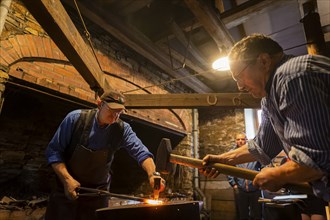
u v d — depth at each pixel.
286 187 1.04
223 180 4.89
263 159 1.44
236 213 4.57
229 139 5.20
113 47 3.56
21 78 2.40
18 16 2.52
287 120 0.98
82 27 3.14
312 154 0.86
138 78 3.88
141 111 3.76
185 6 3.28
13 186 3.34
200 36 3.96
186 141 4.81
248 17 3.27
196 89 5.11
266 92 1.13
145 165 1.77
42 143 3.56
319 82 0.86
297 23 3.66
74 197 1.49
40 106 3.31
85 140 1.71
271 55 1.12
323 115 0.83
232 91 5.36
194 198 4.71
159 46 3.89
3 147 3.17
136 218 1.02
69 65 2.92
